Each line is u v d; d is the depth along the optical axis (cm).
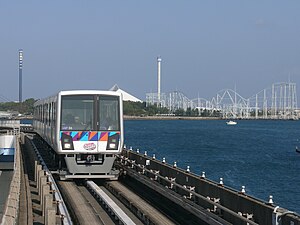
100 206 2591
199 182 2261
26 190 3030
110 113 3142
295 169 7112
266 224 1594
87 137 3098
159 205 2619
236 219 1811
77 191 2997
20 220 2169
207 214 2014
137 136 15238
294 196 4825
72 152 3088
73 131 3091
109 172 3197
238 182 5738
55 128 3166
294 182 5750
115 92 3175
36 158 3678
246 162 8006
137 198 2764
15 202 1917
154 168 3095
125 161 3753
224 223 1833
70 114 3109
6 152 6006
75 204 2603
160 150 10150
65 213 1944
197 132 18175
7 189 3812
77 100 3119
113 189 3097
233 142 12762
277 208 1540
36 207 2572
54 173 3394
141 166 3241
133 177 3344
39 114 5019
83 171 3142
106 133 3114
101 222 2194
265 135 16575
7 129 8419
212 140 13538
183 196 2392
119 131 3136
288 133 18075
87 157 3130
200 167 7219
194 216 2270
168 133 17275
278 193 4984
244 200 1772
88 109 3123
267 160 8362
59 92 3134
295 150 10331
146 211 2409
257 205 1664
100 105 3131
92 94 3131
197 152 9762
